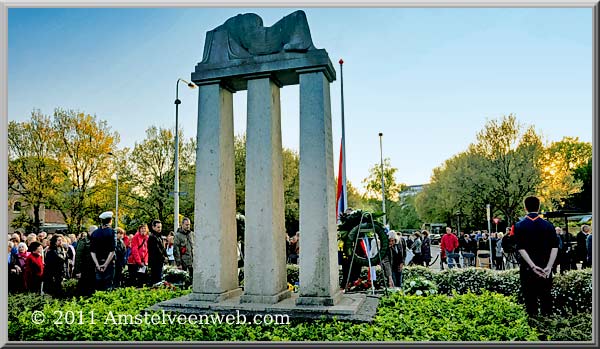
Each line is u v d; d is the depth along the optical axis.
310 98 6.86
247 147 7.09
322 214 6.67
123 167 36.59
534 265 6.46
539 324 5.82
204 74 7.28
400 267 11.45
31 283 10.18
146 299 7.73
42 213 39.19
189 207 36.97
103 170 33.78
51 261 10.23
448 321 6.10
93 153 33.09
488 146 34.44
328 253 6.62
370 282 9.99
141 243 11.91
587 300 8.52
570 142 44.66
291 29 7.07
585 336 5.26
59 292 10.25
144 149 37.38
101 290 9.31
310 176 6.76
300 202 6.79
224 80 7.32
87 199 33.34
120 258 11.16
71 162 32.94
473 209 37.62
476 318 6.26
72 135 32.81
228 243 7.33
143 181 37.34
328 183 6.79
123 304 7.30
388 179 46.88
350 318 6.16
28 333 5.89
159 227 11.02
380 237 9.54
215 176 7.14
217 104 7.25
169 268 11.83
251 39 7.22
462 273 11.10
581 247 14.42
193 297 7.01
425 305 7.08
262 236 6.91
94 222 35.50
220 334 5.61
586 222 19.14
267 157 6.99
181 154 37.41
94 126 33.25
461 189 35.72
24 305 7.36
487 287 10.64
